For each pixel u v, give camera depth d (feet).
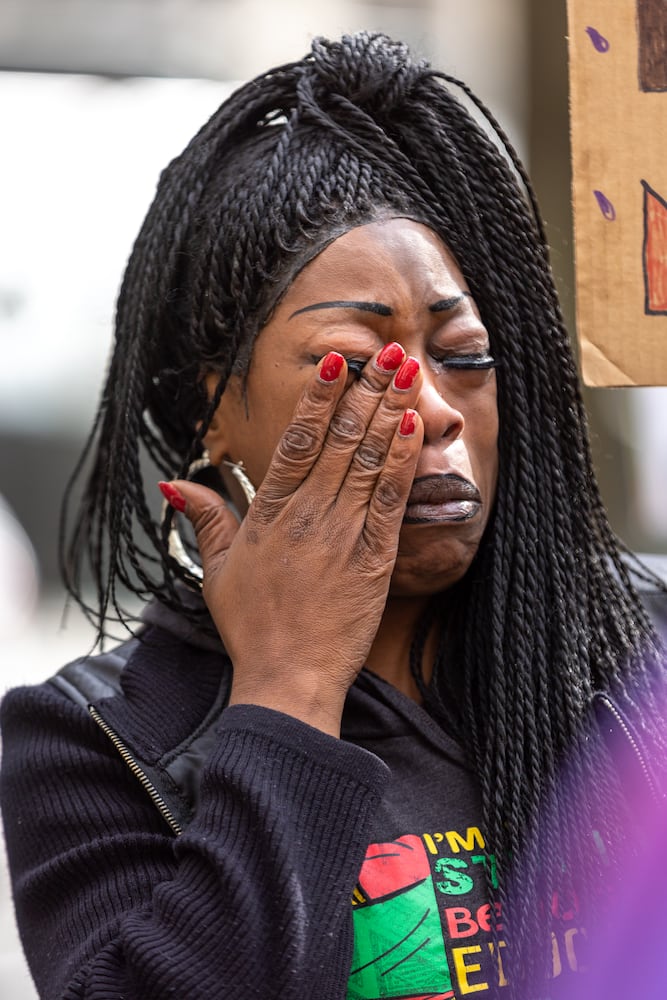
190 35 48.01
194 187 13.93
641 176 12.73
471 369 12.67
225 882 10.86
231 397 13.33
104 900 12.08
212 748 12.38
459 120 13.52
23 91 49.32
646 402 42.60
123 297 15.02
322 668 11.89
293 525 12.06
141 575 14.11
